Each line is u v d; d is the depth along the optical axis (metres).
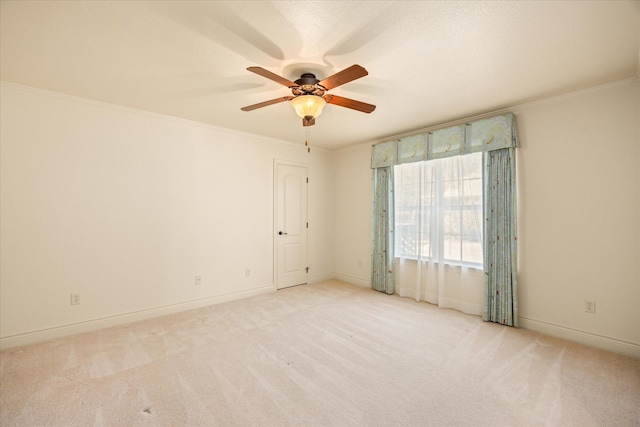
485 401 1.86
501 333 2.87
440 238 3.66
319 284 4.84
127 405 1.81
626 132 2.44
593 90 2.57
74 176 2.83
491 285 3.16
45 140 2.69
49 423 1.65
